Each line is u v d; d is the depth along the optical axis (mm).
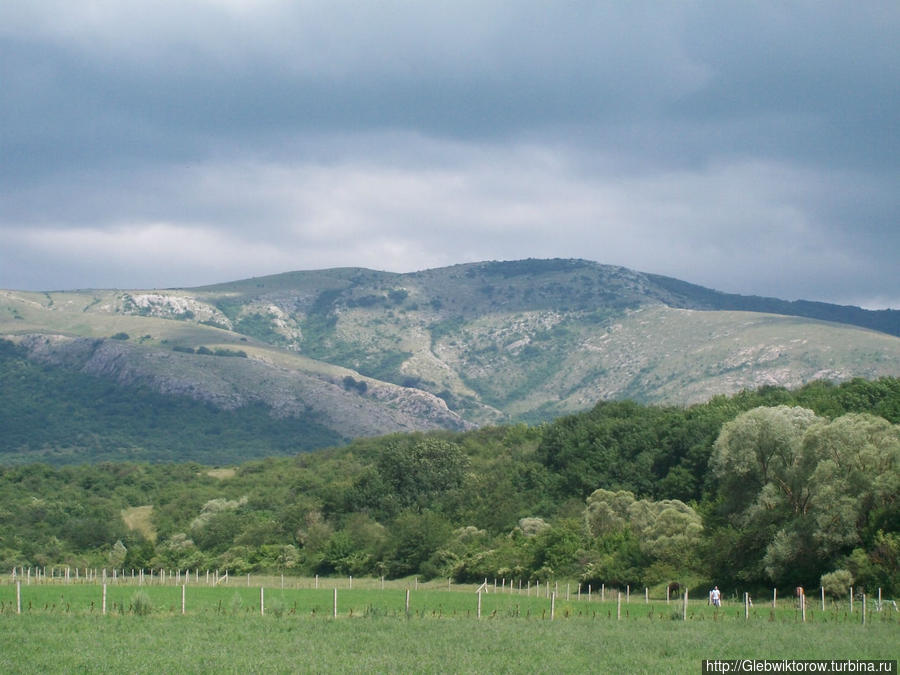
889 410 119812
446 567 112000
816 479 79000
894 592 68125
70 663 41406
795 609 67312
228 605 69938
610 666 41781
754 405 138750
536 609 70688
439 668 40750
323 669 40500
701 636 50406
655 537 91438
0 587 94375
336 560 123188
